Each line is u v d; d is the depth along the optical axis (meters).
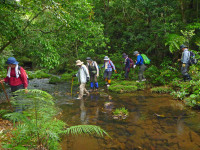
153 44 9.40
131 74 9.68
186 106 4.60
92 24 7.50
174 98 5.46
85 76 6.11
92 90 7.46
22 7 4.86
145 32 9.70
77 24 6.14
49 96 2.49
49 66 5.57
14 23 4.50
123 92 6.81
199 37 8.09
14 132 2.54
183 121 3.54
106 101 5.50
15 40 5.41
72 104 5.22
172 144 2.62
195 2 10.05
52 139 2.46
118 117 3.93
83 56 11.45
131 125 3.43
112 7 12.59
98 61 11.95
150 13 9.35
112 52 12.49
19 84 3.90
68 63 14.05
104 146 2.62
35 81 10.36
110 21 12.26
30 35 5.42
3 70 7.78
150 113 4.13
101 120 3.78
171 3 8.31
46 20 6.10
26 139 2.34
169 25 8.49
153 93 6.42
